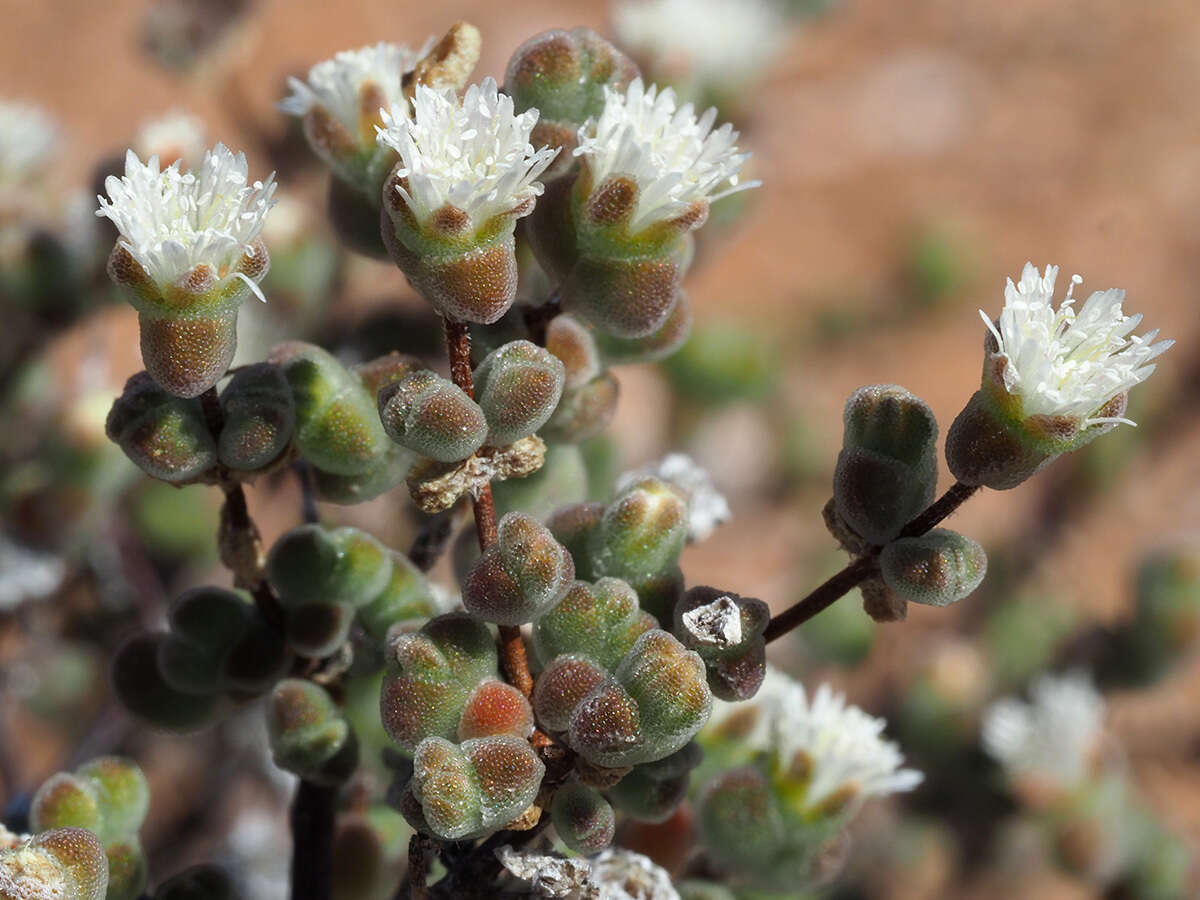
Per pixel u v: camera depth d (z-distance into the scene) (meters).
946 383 0.57
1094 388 0.15
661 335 0.18
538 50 0.17
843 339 0.58
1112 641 0.30
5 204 0.25
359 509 0.27
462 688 0.16
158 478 0.16
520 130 0.15
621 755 0.15
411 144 0.15
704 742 0.19
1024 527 0.40
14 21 0.55
